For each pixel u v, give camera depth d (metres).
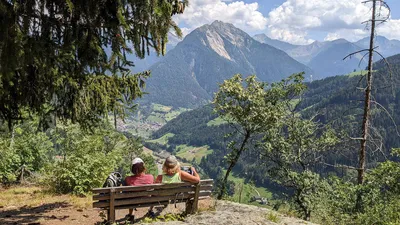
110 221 5.95
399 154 15.97
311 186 17.53
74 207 9.31
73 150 12.64
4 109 6.42
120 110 8.18
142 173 6.53
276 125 17.45
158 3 5.71
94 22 5.59
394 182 14.34
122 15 5.50
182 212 6.83
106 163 12.66
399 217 11.79
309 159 19.20
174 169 6.64
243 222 6.26
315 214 16.30
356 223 12.82
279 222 6.77
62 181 12.16
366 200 14.22
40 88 6.29
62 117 7.48
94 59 6.09
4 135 16.19
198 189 6.74
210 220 6.25
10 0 4.70
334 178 17.30
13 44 4.72
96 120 8.05
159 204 6.44
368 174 15.67
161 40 6.13
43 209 9.07
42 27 5.39
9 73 4.77
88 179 11.94
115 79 7.81
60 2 5.34
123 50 6.31
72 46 5.57
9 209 9.16
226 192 16.05
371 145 17.44
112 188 5.87
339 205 14.80
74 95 7.04
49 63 5.35
